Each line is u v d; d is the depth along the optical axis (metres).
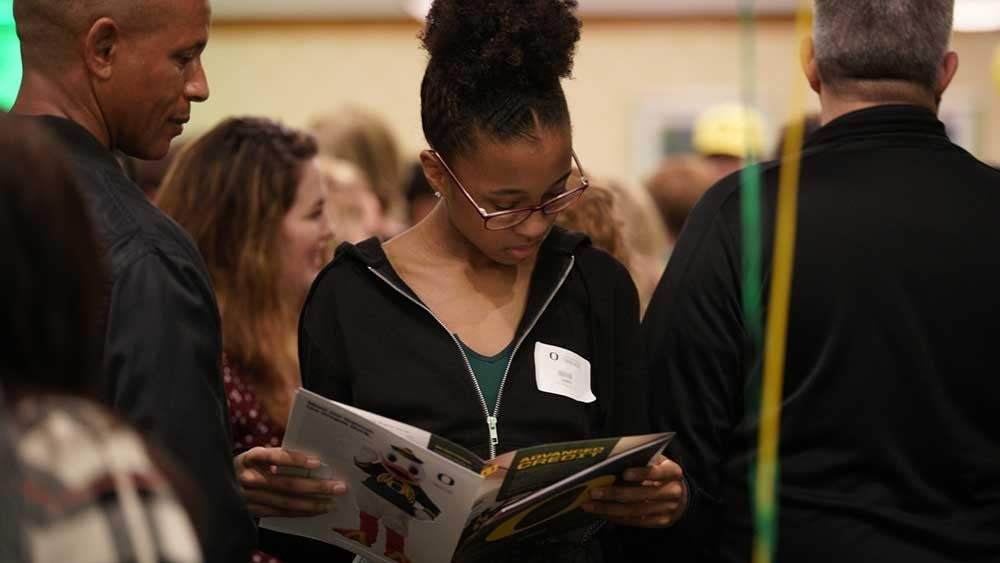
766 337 2.93
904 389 2.88
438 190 2.78
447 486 2.44
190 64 2.57
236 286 3.71
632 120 11.53
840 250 2.90
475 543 2.62
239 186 3.74
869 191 2.94
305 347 2.82
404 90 11.52
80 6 2.43
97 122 2.50
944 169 2.97
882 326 2.88
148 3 2.45
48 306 1.59
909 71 3.01
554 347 2.81
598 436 2.86
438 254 2.86
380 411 2.72
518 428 2.73
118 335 2.28
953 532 2.85
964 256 2.89
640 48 11.47
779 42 10.84
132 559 1.47
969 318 2.88
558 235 2.90
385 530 2.63
